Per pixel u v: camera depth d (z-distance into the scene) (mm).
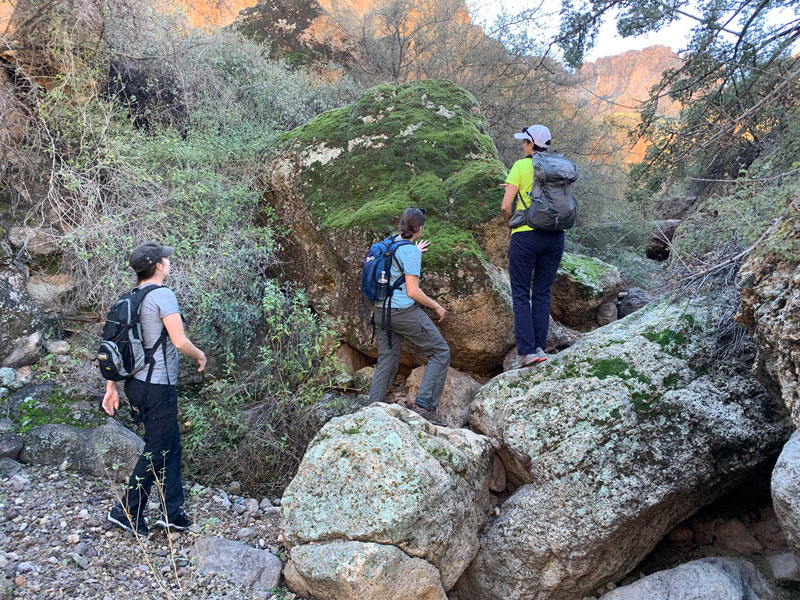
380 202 5191
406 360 5246
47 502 3631
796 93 4918
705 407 3947
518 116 9461
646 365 4156
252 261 5312
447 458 3764
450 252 4762
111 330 3416
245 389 4730
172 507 3664
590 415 3965
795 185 3414
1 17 4949
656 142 6707
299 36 10695
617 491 3719
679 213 9023
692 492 3965
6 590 2934
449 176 5355
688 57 6109
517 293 4602
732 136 5227
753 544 4234
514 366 4840
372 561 3232
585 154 10023
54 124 5035
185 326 4871
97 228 4715
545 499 3816
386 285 4309
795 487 3109
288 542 3578
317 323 5309
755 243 3467
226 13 11617
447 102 5820
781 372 3410
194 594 3264
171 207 5176
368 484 3453
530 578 3826
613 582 4129
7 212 4891
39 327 4668
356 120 5746
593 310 5910
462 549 3709
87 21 5164
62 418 4125
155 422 3498
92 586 3117
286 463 4562
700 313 4496
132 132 5414
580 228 8211
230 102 6570
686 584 3758
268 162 5824
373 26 10672
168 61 6285
